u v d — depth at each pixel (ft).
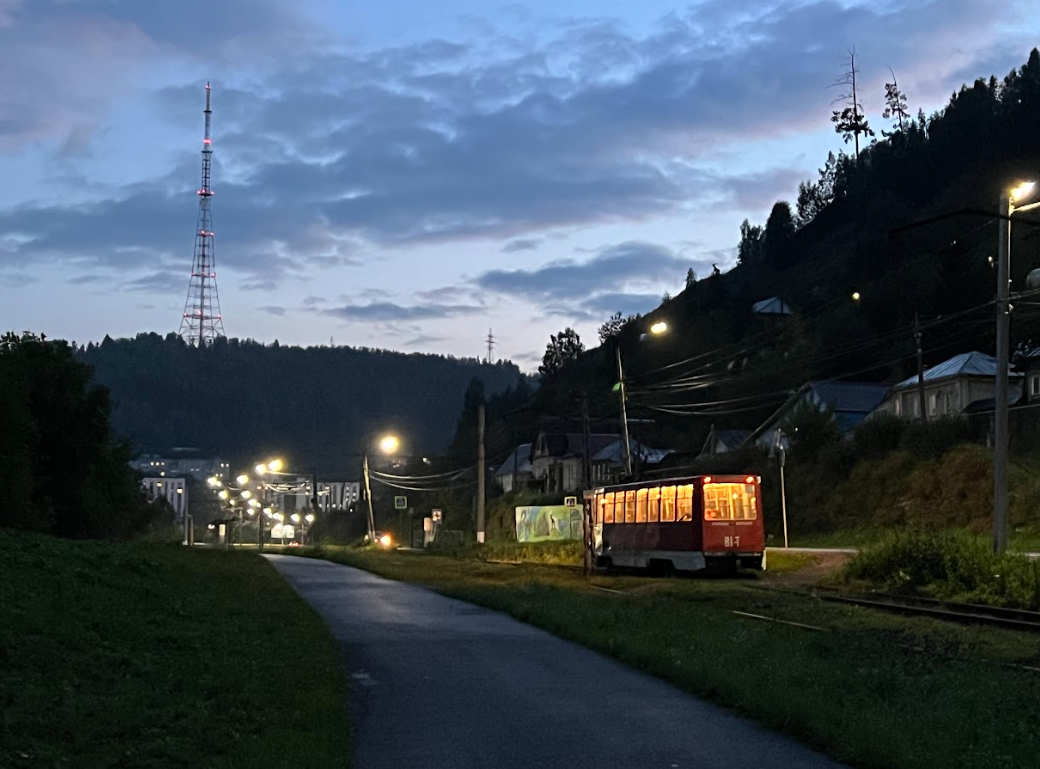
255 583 100.63
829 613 75.97
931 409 210.18
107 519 170.91
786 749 33.17
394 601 89.81
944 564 89.76
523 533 194.59
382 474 382.42
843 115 572.51
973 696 38.52
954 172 456.45
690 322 378.94
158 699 36.70
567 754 32.60
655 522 122.93
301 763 29.17
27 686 35.76
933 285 279.90
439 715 38.93
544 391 413.80
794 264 483.92
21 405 139.33
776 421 236.22
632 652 52.65
